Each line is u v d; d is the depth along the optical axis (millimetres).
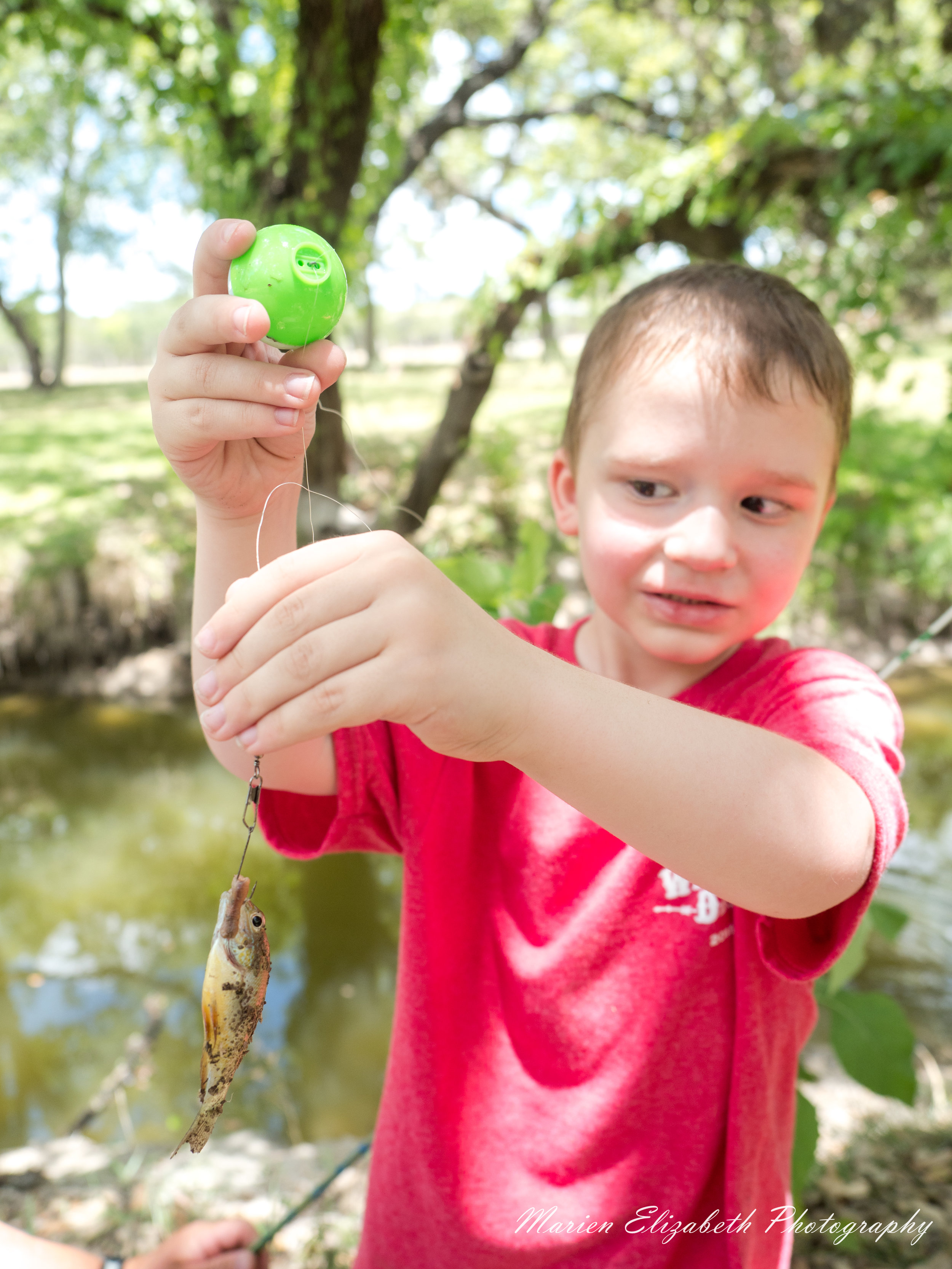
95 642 8086
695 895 1058
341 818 1100
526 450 9992
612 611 1099
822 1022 3791
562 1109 1069
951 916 4785
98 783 6797
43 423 13523
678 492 1028
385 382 14781
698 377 989
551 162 9148
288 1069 4004
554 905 1101
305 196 5262
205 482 891
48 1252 1536
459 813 1136
